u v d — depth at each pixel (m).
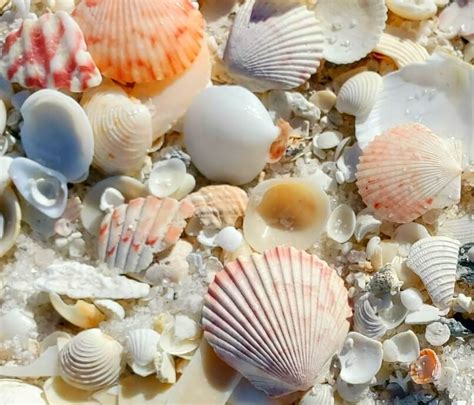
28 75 0.34
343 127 0.36
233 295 0.33
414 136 0.35
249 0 0.36
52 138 0.34
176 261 0.34
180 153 0.35
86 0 0.35
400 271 0.34
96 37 0.34
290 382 0.33
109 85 0.34
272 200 0.35
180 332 0.33
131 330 0.33
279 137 0.35
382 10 0.36
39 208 0.34
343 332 0.33
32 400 0.32
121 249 0.33
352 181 0.35
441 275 0.34
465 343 0.34
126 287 0.33
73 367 0.32
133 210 0.34
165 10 0.34
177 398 0.33
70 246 0.34
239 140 0.34
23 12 0.35
